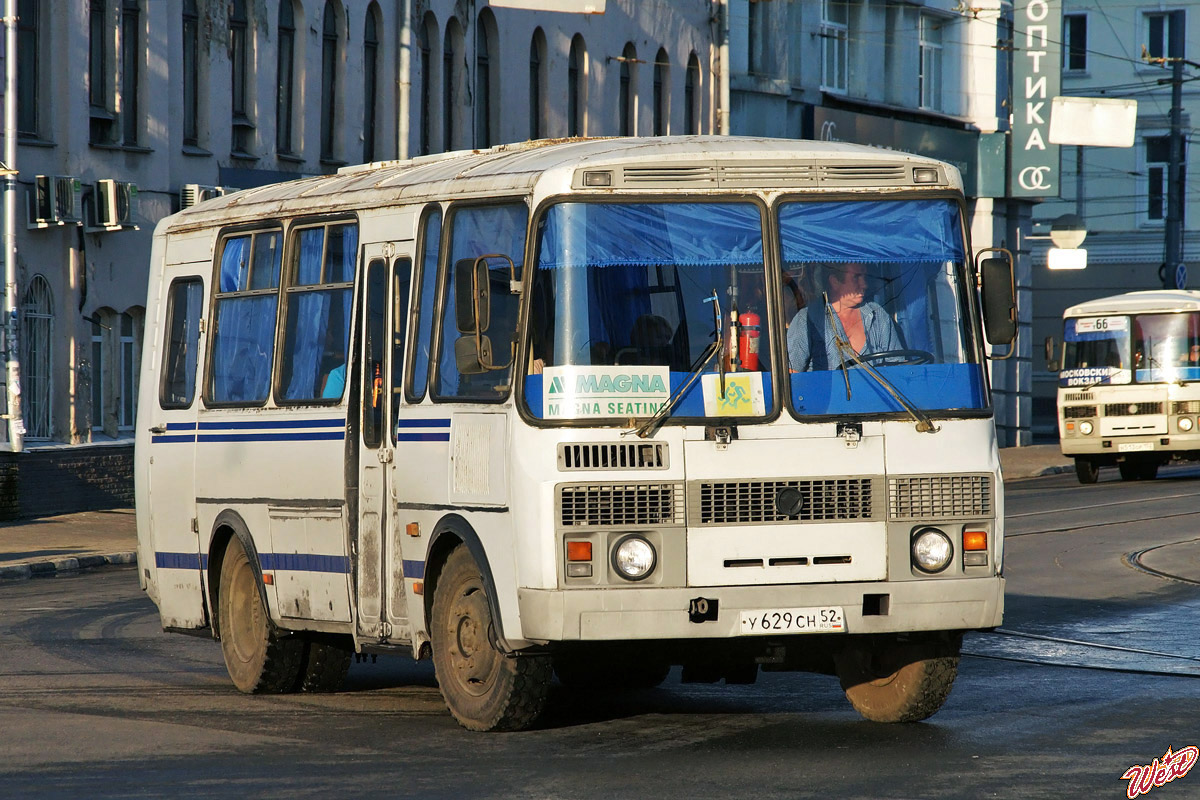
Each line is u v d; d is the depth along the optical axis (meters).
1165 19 106.69
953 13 79.25
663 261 16.44
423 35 58.00
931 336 16.95
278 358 20.66
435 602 17.66
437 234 18.06
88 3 47.97
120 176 48.84
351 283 19.39
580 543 15.91
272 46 53.44
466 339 16.59
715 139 17.72
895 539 16.44
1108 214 107.12
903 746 16.56
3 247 45.00
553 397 16.12
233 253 21.95
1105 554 35.41
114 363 49.44
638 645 16.73
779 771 15.30
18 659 23.80
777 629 16.14
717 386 16.27
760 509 16.17
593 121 65.00
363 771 15.56
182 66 50.97
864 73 76.44
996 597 16.70
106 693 20.80
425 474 17.77
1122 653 23.42
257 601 21.03
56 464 46.62
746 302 16.52
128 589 33.41
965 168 78.69
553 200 16.44
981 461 16.80
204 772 15.63
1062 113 76.00
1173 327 58.31
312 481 19.69
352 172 21.56
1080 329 59.72
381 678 22.53
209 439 21.89
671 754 16.19
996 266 17.27
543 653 16.48
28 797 14.62
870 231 16.95
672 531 16.00
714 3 70.62
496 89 61.09
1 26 44.84
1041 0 78.00
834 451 16.38
